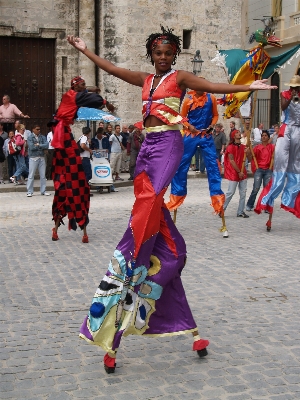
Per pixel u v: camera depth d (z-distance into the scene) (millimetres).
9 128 20938
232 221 12305
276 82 30953
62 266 8500
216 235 10766
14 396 4402
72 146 9812
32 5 23219
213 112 10273
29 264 8617
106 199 16094
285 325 5984
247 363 5008
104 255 9203
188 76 4754
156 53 4824
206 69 24500
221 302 6762
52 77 23906
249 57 10148
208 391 4488
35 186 18109
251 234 10891
